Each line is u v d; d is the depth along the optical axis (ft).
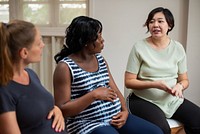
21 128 3.81
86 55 5.17
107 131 4.71
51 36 9.40
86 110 4.98
